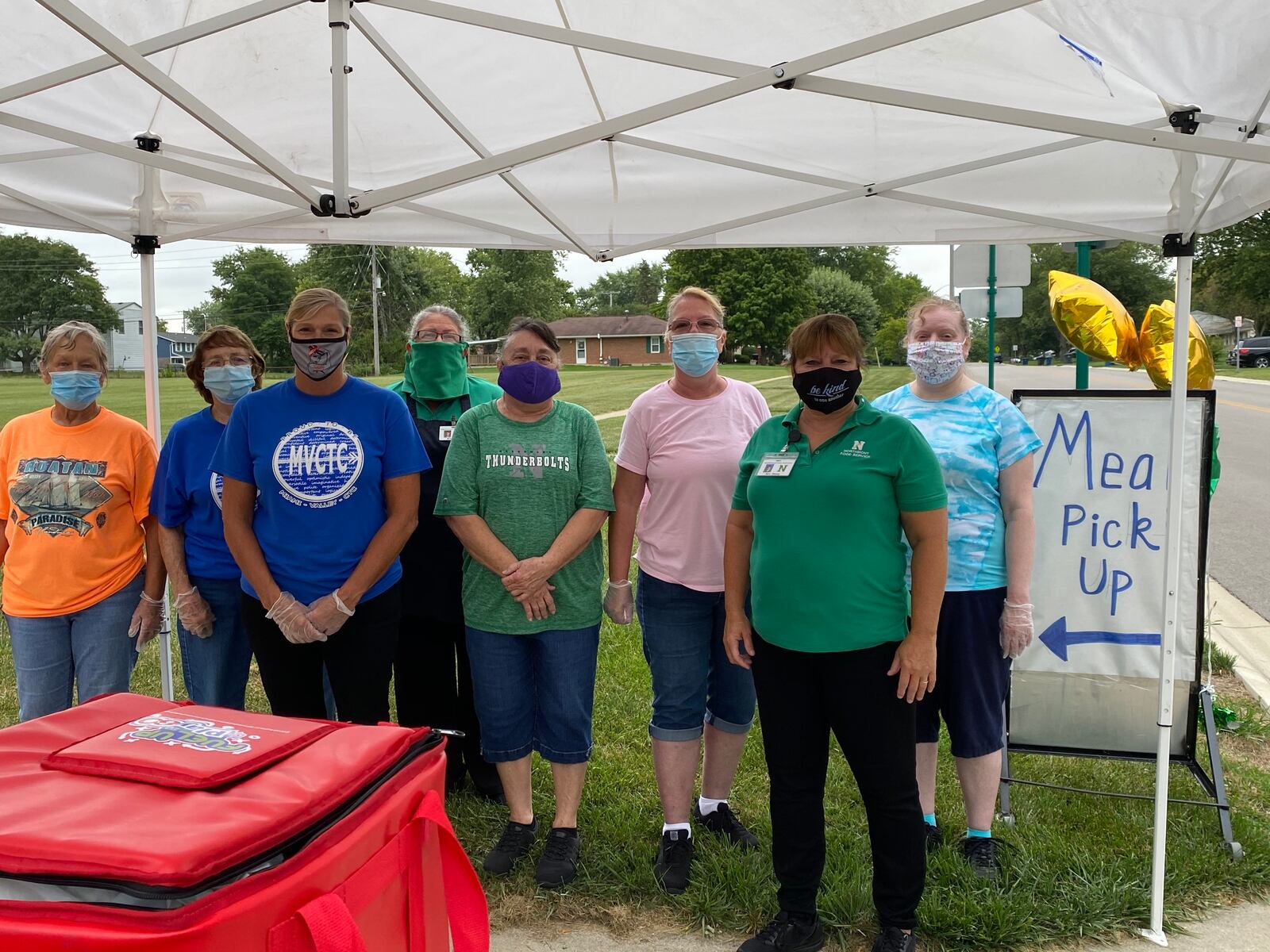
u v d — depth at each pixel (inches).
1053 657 136.6
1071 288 163.3
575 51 110.5
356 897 61.2
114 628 129.2
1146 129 80.0
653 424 122.0
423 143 135.2
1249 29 84.2
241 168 142.6
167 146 138.5
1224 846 126.3
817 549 97.1
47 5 76.1
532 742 125.8
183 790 61.4
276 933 54.5
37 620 125.9
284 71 120.2
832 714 99.7
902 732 98.4
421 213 151.0
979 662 116.7
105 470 127.4
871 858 124.2
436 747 75.1
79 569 126.2
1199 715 149.6
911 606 99.0
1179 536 108.1
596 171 141.0
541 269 2623.0
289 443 108.7
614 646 223.9
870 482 96.6
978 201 134.2
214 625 128.6
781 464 99.7
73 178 141.5
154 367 159.0
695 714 122.2
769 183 139.9
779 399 776.9
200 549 126.4
